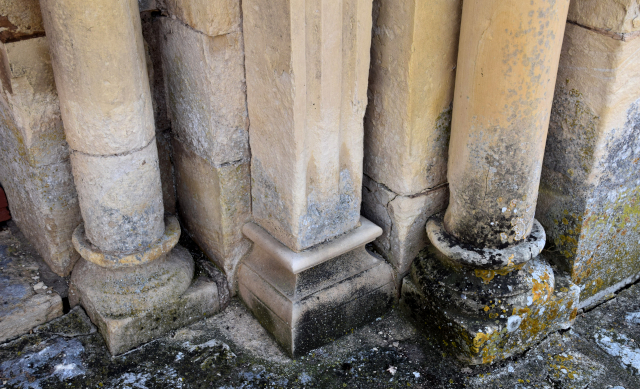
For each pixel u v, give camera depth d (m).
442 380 2.74
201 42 2.49
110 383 2.68
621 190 2.92
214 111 2.62
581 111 2.68
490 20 2.25
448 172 2.73
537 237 2.75
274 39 2.34
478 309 2.73
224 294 3.09
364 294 2.97
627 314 3.14
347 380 2.74
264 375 2.75
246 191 2.90
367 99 2.77
